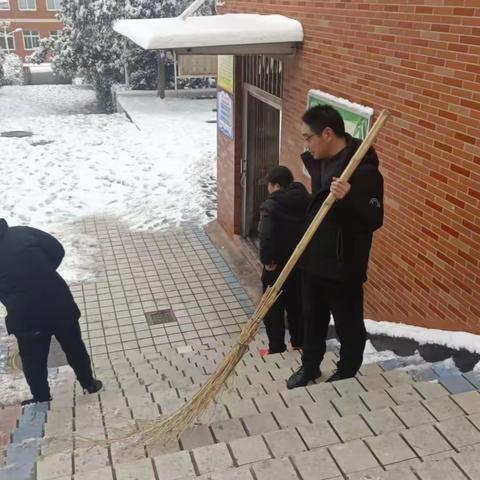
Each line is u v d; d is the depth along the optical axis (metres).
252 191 8.49
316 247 3.01
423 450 2.22
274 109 7.80
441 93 3.97
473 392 2.70
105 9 21.00
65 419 3.27
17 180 11.48
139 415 3.25
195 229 9.34
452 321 4.08
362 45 4.84
